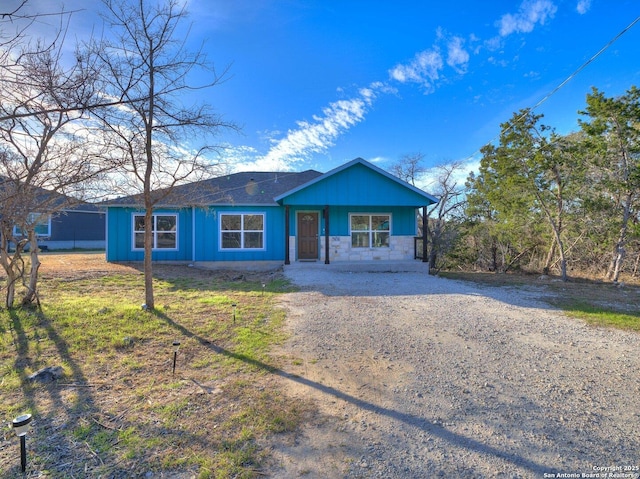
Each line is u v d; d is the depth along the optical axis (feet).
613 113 37.11
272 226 46.16
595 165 40.70
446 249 60.23
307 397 10.37
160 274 36.55
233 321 18.74
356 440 8.20
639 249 45.03
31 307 19.75
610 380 11.93
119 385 10.94
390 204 42.52
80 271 34.83
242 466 7.16
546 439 8.36
